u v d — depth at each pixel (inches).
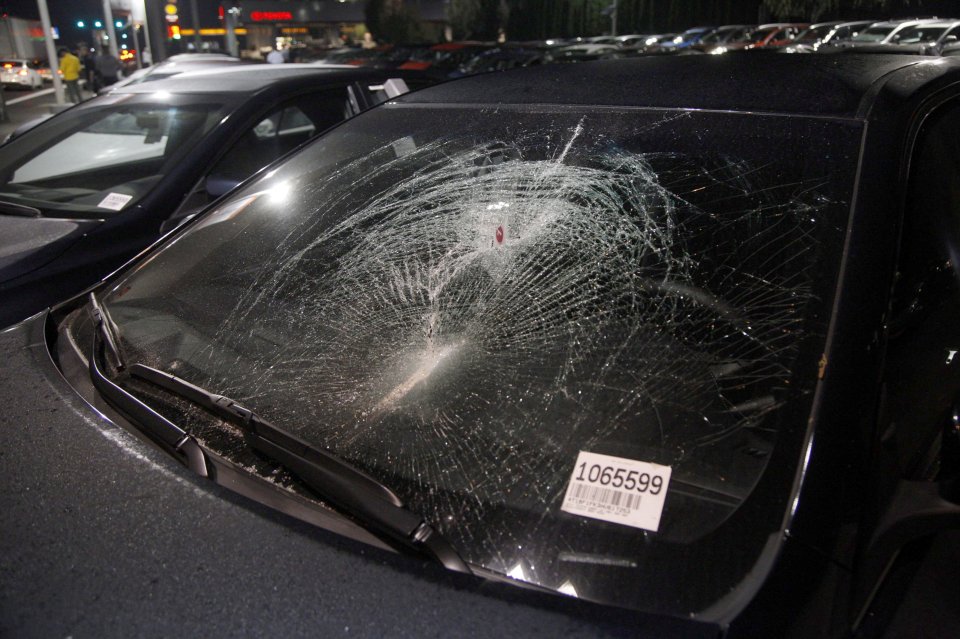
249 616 41.5
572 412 52.2
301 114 165.5
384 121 85.0
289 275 70.0
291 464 50.9
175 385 59.8
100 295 77.7
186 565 44.4
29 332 72.4
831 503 44.1
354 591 42.3
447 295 62.7
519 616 40.5
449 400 54.9
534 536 45.4
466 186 70.9
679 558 42.9
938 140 66.2
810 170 58.9
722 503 45.1
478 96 83.1
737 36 1015.6
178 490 49.5
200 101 155.1
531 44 1051.9
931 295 59.7
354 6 2223.2
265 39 2183.8
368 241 70.4
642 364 53.7
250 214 79.5
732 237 57.7
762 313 52.8
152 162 146.3
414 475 50.2
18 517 48.8
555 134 71.7
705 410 49.9
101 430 55.8
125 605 42.6
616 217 62.6
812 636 41.0
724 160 62.6
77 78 807.7
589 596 42.0
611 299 57.9
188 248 78.5
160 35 756.0
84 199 137.9
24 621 42.5
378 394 56.6
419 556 45.0
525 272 61.9
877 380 49.0
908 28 792.3
